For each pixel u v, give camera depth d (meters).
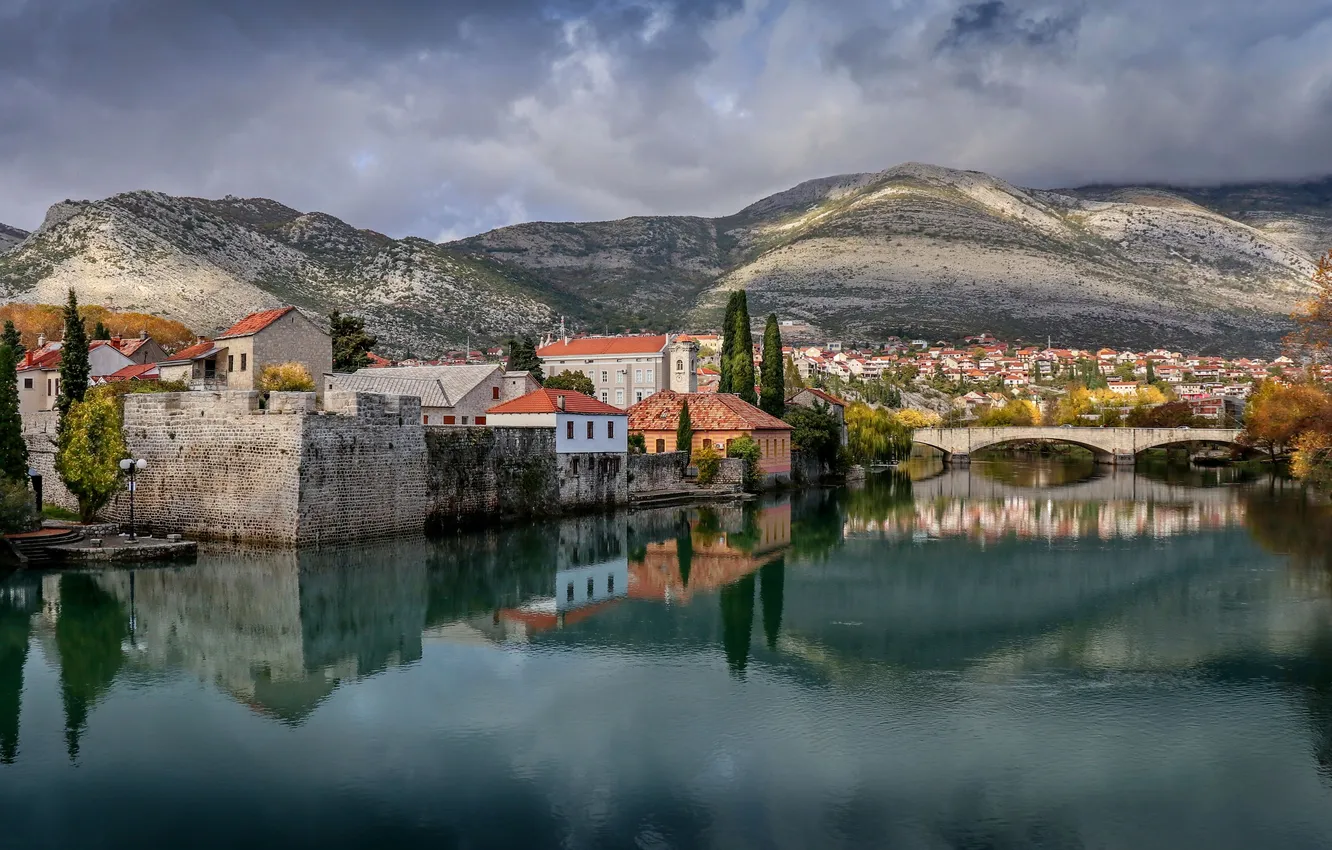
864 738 22.70
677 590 40.44
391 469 51.34
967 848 17.55
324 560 44.72
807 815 18.73
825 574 44.50
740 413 90.56
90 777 20.27
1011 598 38.94
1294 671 28.08
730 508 75.44
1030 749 22.08
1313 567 45.75
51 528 47.16
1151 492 91.19
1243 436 129.75
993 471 131.62
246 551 46.28
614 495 72.69
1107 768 21.00
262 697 25.42
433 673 27.67
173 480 50.38
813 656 29.81
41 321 145.12
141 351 109.00
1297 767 21.06
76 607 35.47
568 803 19.17
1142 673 28.00
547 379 119.19
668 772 20.66
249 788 19.75
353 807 18.94
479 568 44.75
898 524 64.75
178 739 22.44
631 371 153.88
